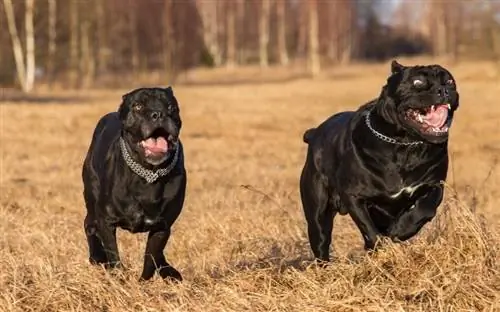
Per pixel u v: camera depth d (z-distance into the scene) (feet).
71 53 221.05
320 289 24.80
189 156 76.59
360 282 24.98
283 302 24.30
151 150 25.66
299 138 94.68
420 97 24.72
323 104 144.46
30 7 192.44
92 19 227.40
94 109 129.49
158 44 261.24
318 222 29.37
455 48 281.33
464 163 67.00
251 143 88.79
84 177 29.91
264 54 296.71
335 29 312.09
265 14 298.76
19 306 24.86
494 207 44.78
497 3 294.05
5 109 126.31
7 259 29.14
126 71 271.08
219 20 321.73
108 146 27.99
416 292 24.21
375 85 188.55
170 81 239.71
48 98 165.99
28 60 192.95
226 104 146.30
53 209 46.01
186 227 38.93
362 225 26.73
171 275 27.84
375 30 390.83
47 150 80.38
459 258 25.49
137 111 25.81
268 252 33.12
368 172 26.16
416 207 26.35
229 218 39.17
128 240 37.58
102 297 25.25
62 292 25.09
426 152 25.61
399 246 25.99
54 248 33.73
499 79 168.55
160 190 26.78
